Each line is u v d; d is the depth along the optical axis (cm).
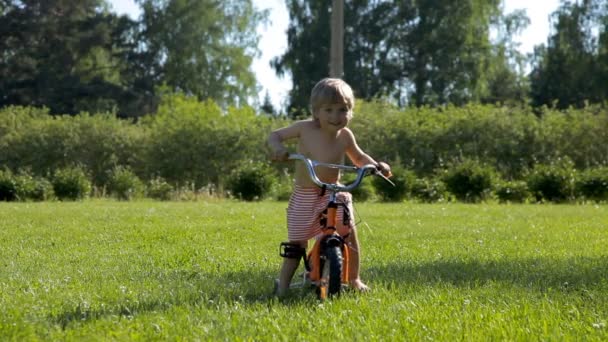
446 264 846
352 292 656
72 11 6175
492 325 534
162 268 841
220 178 3120
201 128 3183
